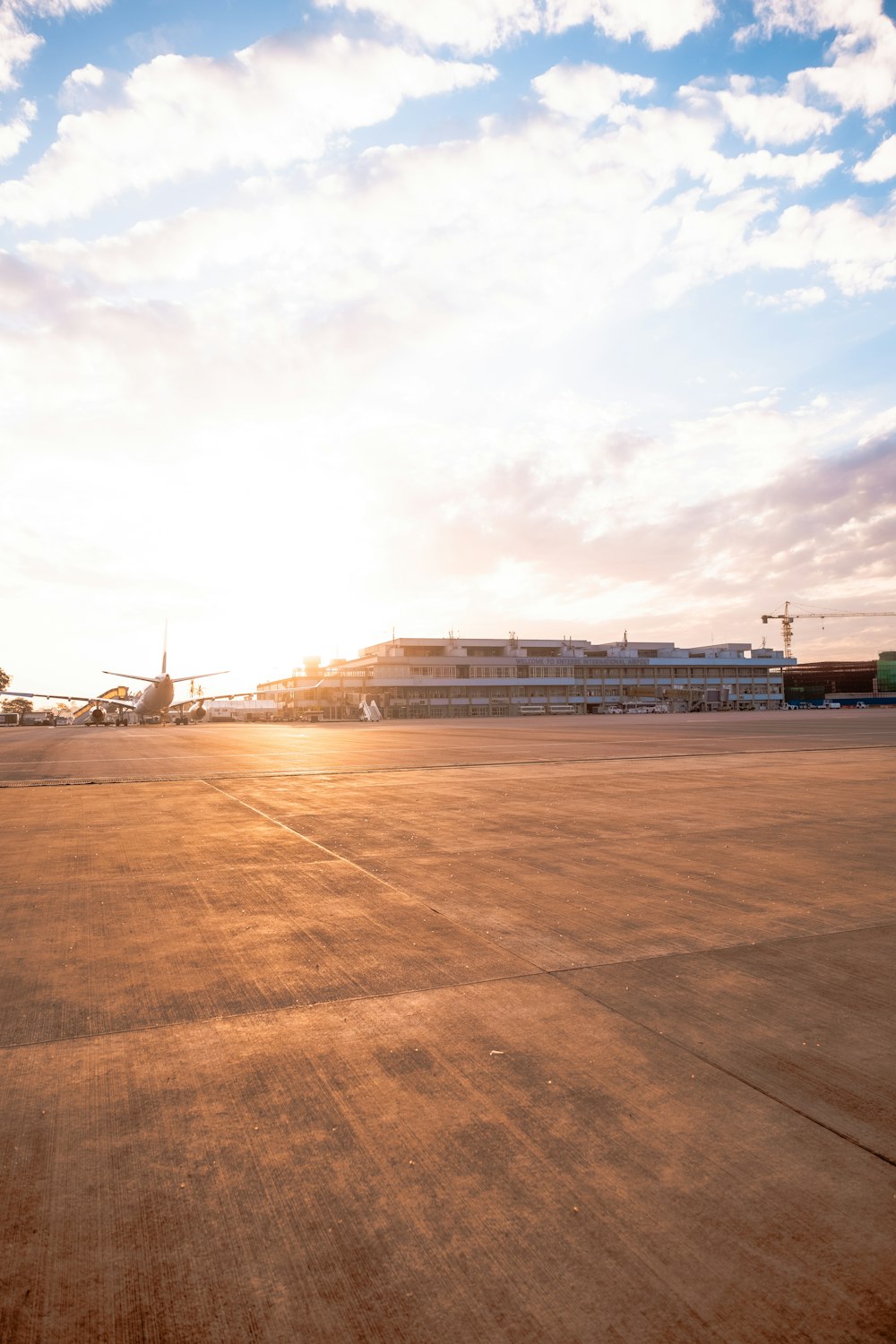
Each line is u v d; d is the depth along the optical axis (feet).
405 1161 9.04
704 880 23.04
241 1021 13.17
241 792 48.29
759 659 468.34
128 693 457.68
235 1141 9.52
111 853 28.19
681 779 51.49
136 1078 11.17
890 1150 9.20
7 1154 9.27
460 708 401.49
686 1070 11.21
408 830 32.81
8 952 16.99
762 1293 7.01
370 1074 11.18
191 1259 7.54
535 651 431.43
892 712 290.56
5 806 41.98
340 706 391.45
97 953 16.83
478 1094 10.57
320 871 24.93
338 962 16.08
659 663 440.04
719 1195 8.36
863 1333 6.56
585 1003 13.76
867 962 15.76
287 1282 7.23
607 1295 7.02
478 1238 7.75
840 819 33.99
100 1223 8.04
